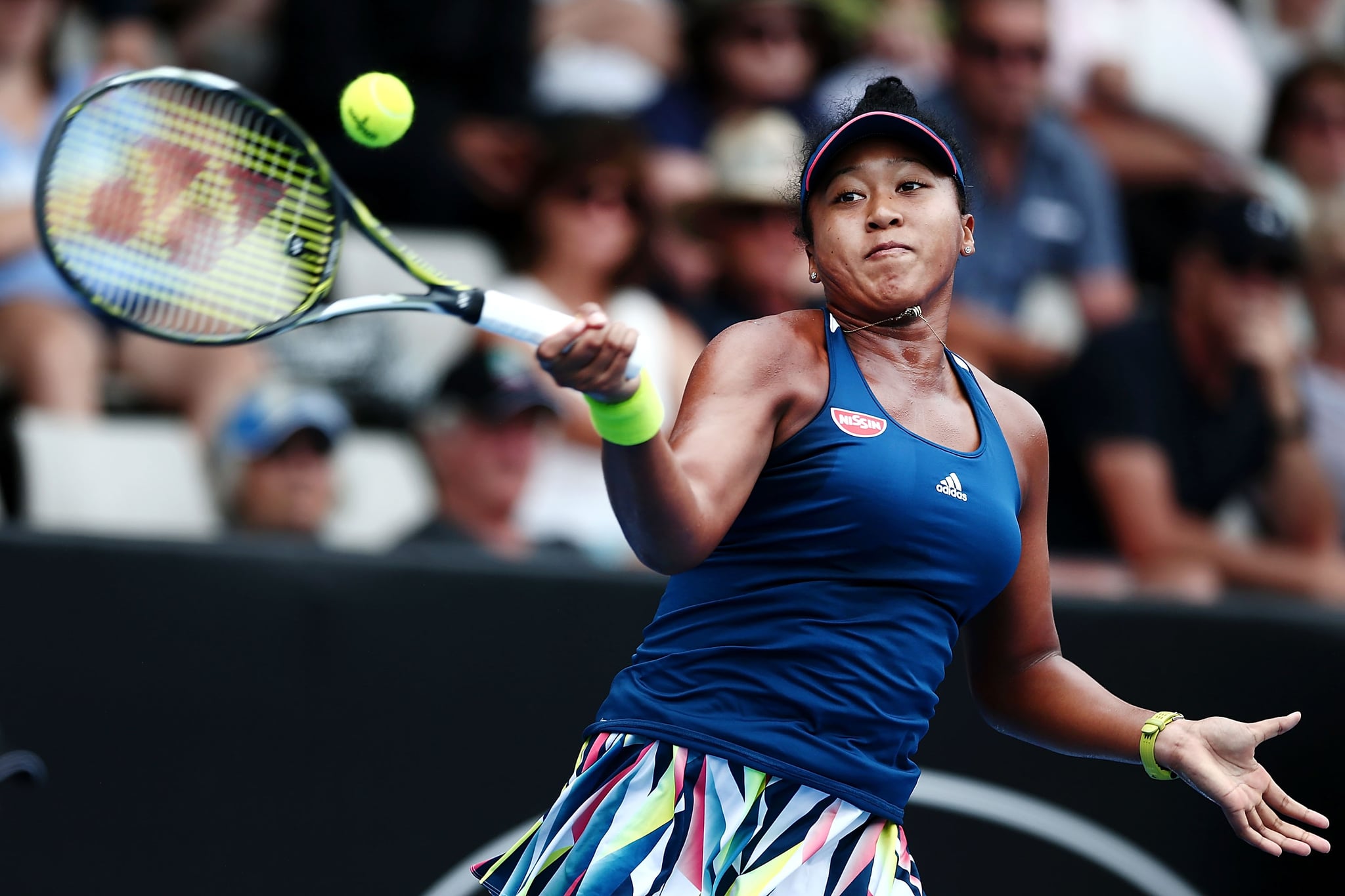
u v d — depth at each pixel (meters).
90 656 12.12
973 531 8.00
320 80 20.92
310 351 18.89
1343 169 23.14
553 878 7.98
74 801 11.86
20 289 17.84
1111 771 12.98
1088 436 19.27
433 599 12.64
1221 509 19.83
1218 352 19.69
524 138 20.78
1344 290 21.14
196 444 18.05
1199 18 23.66
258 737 12.17
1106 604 13.48
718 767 7.86
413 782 12.31
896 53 22.45
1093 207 21.31
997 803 12.87
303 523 17.14
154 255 8.35
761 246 19.66
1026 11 20.28
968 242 8.83
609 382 6.79
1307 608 13.52
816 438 7.87
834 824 7.95
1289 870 12.99
